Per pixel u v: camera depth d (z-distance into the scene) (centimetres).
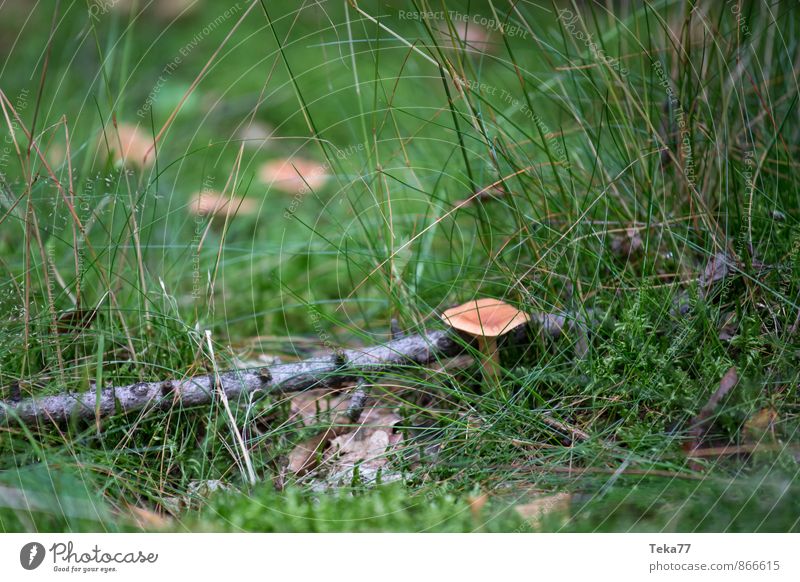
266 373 146
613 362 144
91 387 145
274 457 145
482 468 143
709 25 151
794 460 140
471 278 151
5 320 146
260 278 161
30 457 142
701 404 143
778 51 155
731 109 152
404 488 142
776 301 146
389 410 148
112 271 150
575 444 143
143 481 143
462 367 148
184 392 145
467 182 156
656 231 150
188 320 150
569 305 148
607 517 139
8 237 157
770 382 143
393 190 160
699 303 145
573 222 149
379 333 153
